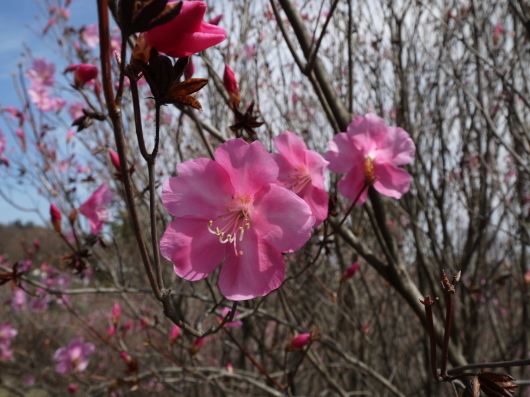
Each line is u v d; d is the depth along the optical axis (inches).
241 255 49.8
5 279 88.4
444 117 146.8
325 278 160.4
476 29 133.0
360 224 139.9
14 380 266.2
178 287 159.8
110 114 29.1
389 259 82.2
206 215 49.6
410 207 122.5
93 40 171.6
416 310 81.4
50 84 167.3
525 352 152.3
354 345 150.3
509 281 164.6
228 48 123.5
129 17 28.7
